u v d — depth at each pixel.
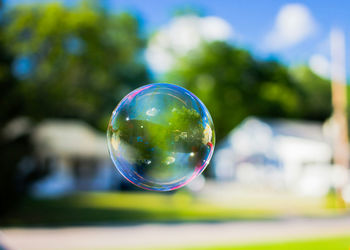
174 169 1.79
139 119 1.80
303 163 21.31
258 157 24.23
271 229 8.20
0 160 9.23
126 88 24.59
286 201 15.27
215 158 29.67
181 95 1.88
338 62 15.73
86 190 20.50
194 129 1.82
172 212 11.34
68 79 18.38
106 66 19.83
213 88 33.22
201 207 12.73
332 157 19.59
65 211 11.30
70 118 23.16
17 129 10.20
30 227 8.70
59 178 19.00
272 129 23.44
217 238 6.95
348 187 13.90
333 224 9.05
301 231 7.85
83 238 7.18
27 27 16.17
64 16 16.62
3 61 9.60
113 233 7.77
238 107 32.75
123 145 1.81
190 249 5.68
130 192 19.55
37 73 16.28
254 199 16.17
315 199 16.17
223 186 24.33
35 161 10.27
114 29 21.14
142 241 6.73
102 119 24.31
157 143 1.78
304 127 24.83
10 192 9.54
